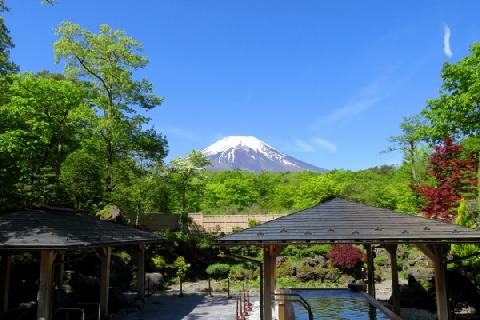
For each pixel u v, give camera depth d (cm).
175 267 2619
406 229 1046
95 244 1183
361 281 2405
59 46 2514
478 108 2297
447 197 2028
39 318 1079
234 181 4909
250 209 4556
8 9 1638
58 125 2278
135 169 2712
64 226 1294
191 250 2839
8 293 1445
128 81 2603
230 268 2745
